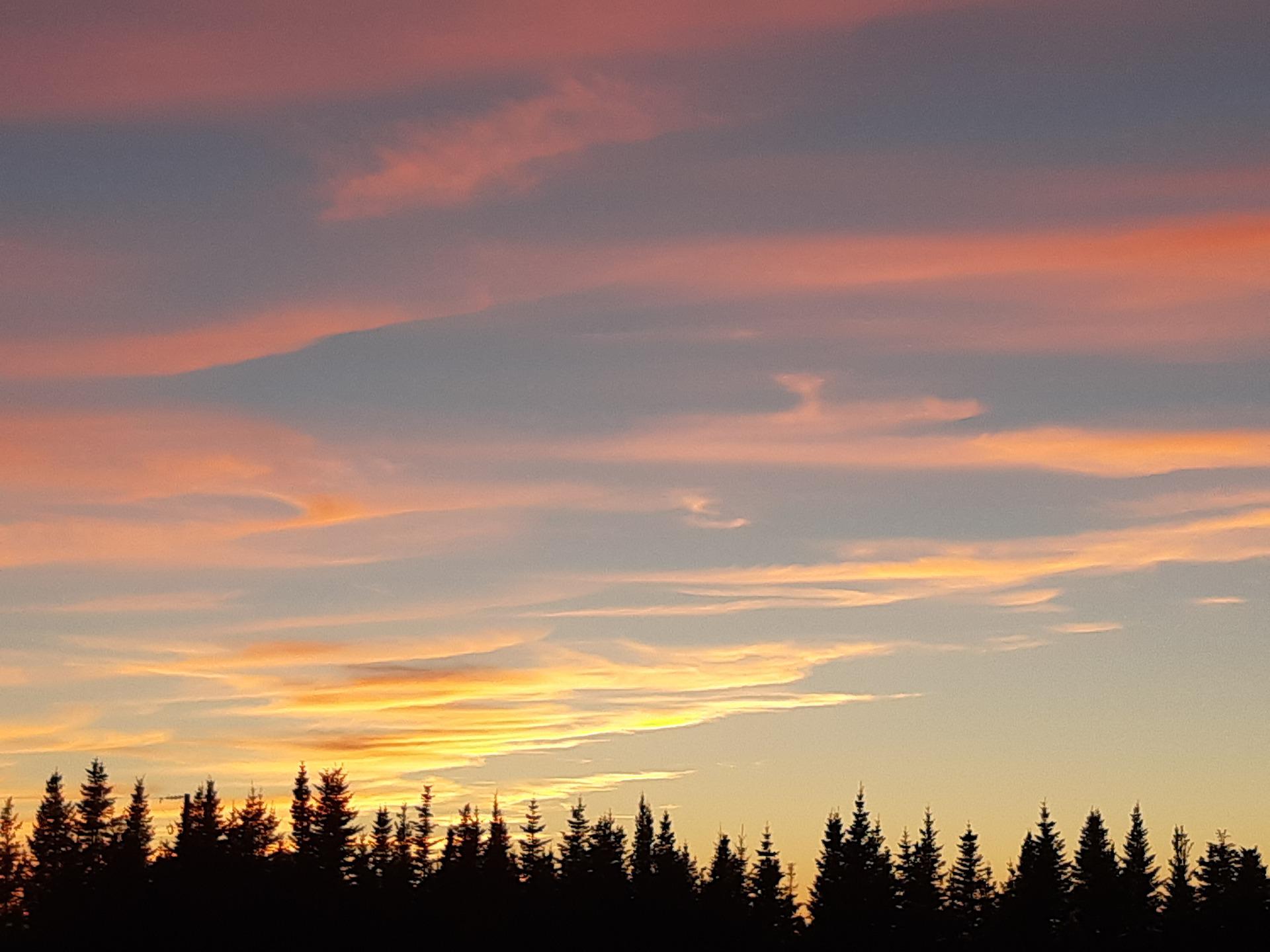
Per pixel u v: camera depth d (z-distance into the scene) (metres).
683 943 120.38
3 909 117.25
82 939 110.94
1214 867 129.50
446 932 116.31
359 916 116.62
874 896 126.62
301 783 124.00
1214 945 125.00
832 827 131.62
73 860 119.75
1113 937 127.00
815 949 124.62
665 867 126.69
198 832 121.69
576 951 117.44
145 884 116.75
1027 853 131.12
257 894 117.38
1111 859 130.50
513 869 125.25
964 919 128.88
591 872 124.00
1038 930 126.75
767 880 129.00
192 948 110.06
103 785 124.06
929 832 132.00
